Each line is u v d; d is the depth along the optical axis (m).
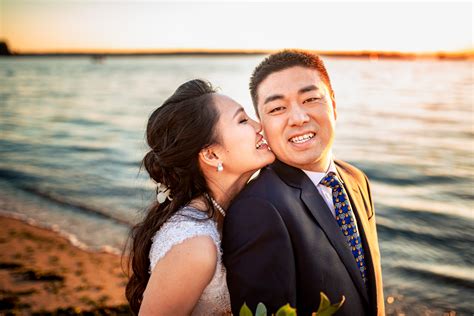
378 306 2.18
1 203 11.71
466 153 18.72
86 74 98.81
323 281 1.93
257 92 2.29
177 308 1.98
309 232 1.97
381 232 9.64
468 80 65.12
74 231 9.27
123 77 85.56
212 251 2.00
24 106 40.03
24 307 5.71
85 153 19.72
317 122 2.17
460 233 9.42
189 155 2.17
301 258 1.91
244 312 1.31
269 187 2.00
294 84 2.16
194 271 1.96
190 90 2.25
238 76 75.38
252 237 1.88
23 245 8.34
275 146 2.21
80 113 35.00
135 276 2.34
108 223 9.84
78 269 7.06
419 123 27.48
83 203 11.57
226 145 2.16
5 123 29.92
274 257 1.85
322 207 2.10
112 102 42.69
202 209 2.16
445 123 27.28
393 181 14.48
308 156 2.14
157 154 2.24
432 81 63.47
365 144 21.20
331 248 2.02
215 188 2.26
